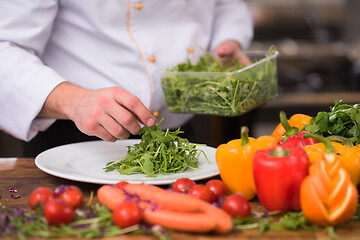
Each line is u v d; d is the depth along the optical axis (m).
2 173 1.16
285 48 3.53
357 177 0.94
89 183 1.09
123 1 1.45
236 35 1.75
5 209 0.87
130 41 1.48
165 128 1.64
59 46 1.49
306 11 3.68
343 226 0.81
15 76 1.23
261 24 3.69
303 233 0.79
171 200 0.81
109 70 1.49
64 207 0.79
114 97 1.10
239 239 0.77
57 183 1.09
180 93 1.36
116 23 1.47
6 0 1.33
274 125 2.61
